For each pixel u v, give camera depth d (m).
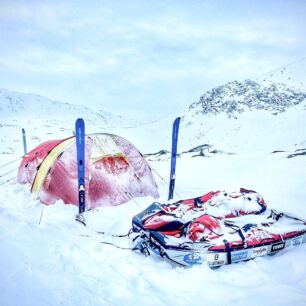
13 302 3.69
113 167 8.66
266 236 5.52
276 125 190.75
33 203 8.25
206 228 5.50
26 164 10.95
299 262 5.14
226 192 7.47
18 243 5.38
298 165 14.04
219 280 4.72
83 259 5.08
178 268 5.05
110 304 3.90
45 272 4.49
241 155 20.59
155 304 4.01
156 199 8.98
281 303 4.09
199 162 18.06
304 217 7.53
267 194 9.77
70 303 3.81
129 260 5.21
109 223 7.03
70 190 8.30
